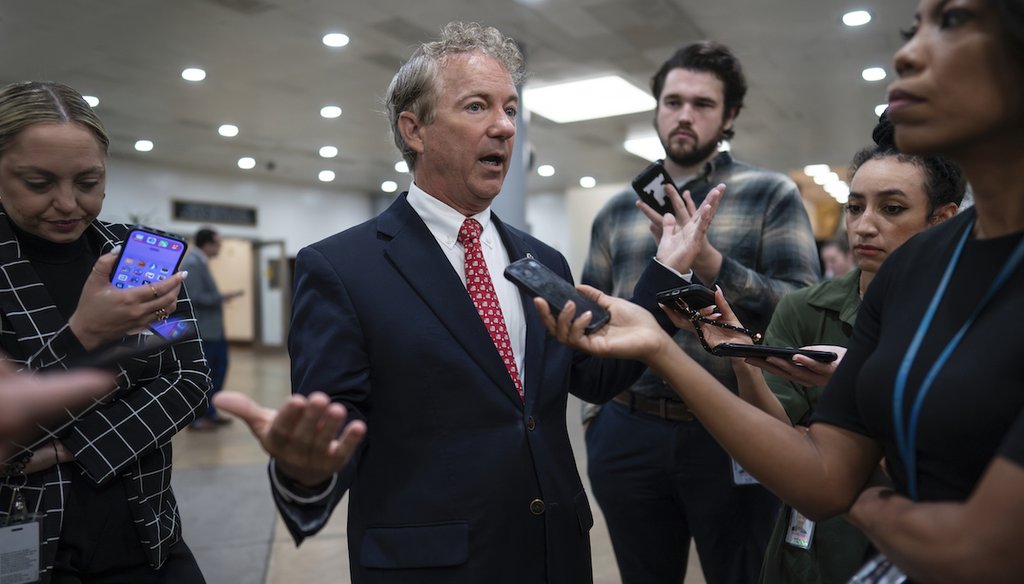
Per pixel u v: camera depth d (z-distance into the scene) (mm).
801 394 1545
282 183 13828
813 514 932
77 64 6645
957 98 736
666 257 1479
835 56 6520
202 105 8164
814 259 2078
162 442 1351
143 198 11766
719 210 2137
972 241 816
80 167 1245
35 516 1212
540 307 969
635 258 2244
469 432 1259
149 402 1350
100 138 1303
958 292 796
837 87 7500
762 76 7137
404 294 1287
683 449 1944
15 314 1253
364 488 1275
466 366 1267
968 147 763
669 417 1980
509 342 1348
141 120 8852
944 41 741
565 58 6617
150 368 1402
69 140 1224
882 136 1437
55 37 5910
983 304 760
